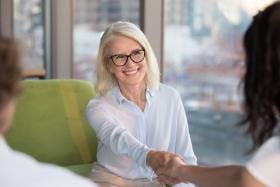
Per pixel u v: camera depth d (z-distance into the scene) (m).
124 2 3.28
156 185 2.02
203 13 3.19
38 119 2.21
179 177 1.67
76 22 3.75
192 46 3.19
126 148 1.90
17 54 0.90
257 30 1.07
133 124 2.04
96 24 3.67
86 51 3.75
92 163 2.29
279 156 1.06
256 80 1.08
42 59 3.85
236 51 3.11
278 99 1.07
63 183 0.85
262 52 1.06
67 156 2.26
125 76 2.01
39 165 0.89
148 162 1.81
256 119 1.11
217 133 3.38
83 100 2.32
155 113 2.08
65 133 2.26
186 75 3.21
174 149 2.12
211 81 3.29
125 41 1.99
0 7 4.38
